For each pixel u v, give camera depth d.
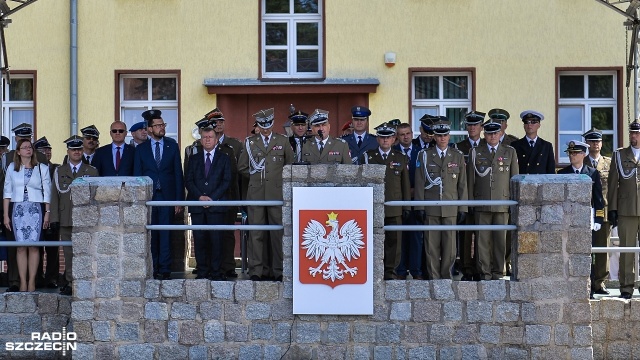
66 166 11.97
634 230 11.98
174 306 10.70
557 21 16.78
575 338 10.52
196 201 10.83
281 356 10.62
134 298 10.73
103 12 16.91
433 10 16.84
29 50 16.95
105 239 10.73
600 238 12.45
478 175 11.80
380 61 16.86
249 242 11.60
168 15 16.92
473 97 16.81
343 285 10.56
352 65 16.88
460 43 16.83
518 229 10.57
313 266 10.56
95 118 16.92
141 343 10.73
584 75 16.95
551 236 10.52
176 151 12.36
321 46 17.03
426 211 11.50
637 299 10.98
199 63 16.91
